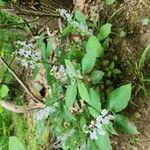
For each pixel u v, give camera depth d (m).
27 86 0.70
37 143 0.75
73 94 0.45
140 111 0.48
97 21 0.56
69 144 0.50
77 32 0.57
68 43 0.60
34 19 0.66
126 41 0.51
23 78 0.79
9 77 0.80
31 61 0.51
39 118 0.51
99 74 0.47
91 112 0.45
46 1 0.62
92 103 0.44
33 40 0.70
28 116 0.81
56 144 0.64
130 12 0.52
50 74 0.51
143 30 0.49
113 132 0.44
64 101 0.49
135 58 0.49
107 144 0.43
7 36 0.73
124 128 0.45
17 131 0.85
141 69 0.47
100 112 0.44
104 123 0.43
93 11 0.59
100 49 0.50
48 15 0.63
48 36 0.66
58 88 0.50
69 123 0.50
